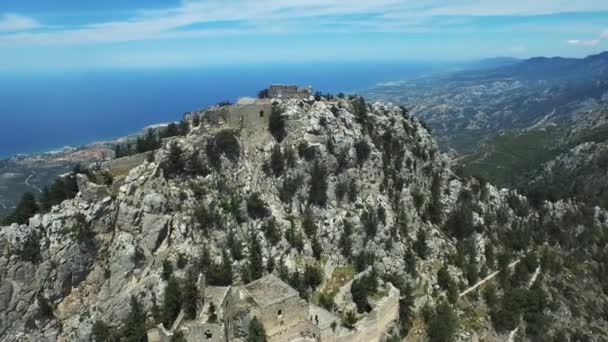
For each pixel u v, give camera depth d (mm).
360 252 151125
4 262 112062
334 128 161500
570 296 190625
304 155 153875
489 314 163500
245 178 147375
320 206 153000
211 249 131250
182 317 109562
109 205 126250
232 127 151125
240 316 106250
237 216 140000
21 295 113000
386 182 171625
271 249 138000
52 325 114750
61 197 136250
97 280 122000
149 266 124312
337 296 133875
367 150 167000
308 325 112312
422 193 186500
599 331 182875
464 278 169625
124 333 112312
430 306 148875
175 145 139625
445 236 180375
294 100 167125
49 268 116312
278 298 108875
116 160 140750
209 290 107188
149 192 129875
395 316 137250
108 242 125562
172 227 129750
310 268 135625
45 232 118562
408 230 170500
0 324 110625
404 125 194875
